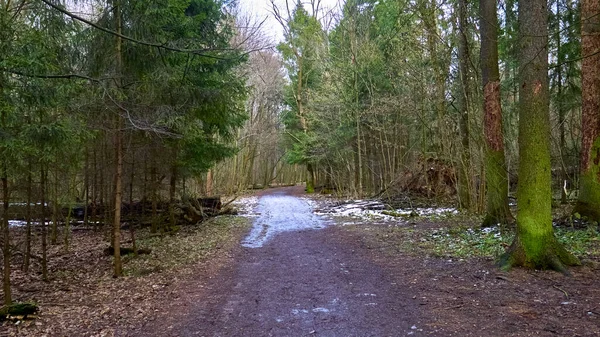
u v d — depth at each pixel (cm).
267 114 3600
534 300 499
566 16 1160
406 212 1561
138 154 963
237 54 1070
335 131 2298
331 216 1639
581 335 388
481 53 1041
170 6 746
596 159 910
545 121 637
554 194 1730
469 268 671
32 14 596
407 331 424
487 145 1032
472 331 412
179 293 600
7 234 558
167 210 1386
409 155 2188
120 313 508
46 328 454
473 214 1333
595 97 910
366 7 2175
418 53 1516
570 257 634
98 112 693
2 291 652
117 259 729
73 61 672
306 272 719
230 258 857
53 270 822
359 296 560
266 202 2438
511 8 1184
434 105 1539
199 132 926
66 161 725
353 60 2136
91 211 1480
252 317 488
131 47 712
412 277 645
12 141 467
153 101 743
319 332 434
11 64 461
